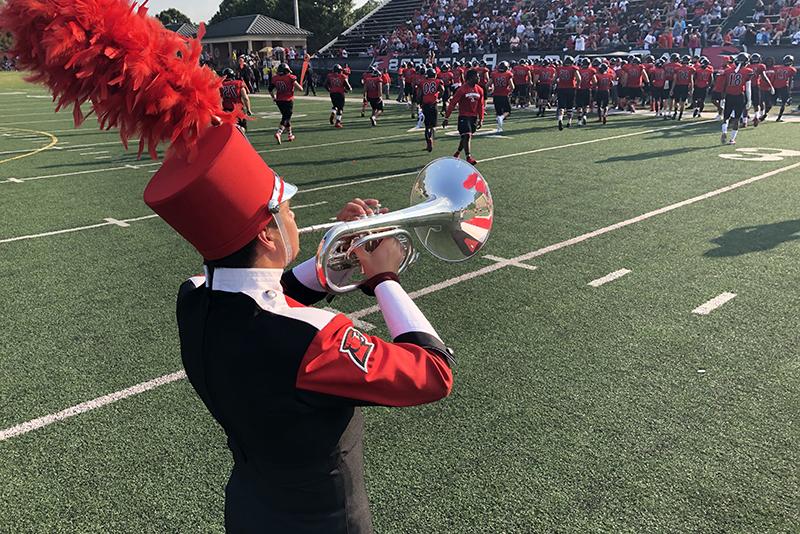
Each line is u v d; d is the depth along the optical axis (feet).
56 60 3.28
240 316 3.89
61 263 19.88
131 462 10.22
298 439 3.99
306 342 3.77
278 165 37.32
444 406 11.62
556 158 37.86
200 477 9.85
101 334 14.83
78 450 10.55
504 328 14.75
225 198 3.70
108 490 9.59
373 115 57.11
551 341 14.06
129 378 12.84
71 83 3.50
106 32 3.34
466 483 9.56
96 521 8.96
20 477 9.92
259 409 3.90
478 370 12.85
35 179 33.58
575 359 13.23
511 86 49.98
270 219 3.96
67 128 56.90
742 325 14.67
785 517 8.73
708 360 13.08
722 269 18.31
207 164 3.62
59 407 11.82
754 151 38.47
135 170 35.88
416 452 10.32
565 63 51.49
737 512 8.84
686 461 9.93
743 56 53.62
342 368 3.77
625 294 16.63
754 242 20.72
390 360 3.90
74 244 21.85
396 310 4.23
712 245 20.52
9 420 11.43
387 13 137.69
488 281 17.71
